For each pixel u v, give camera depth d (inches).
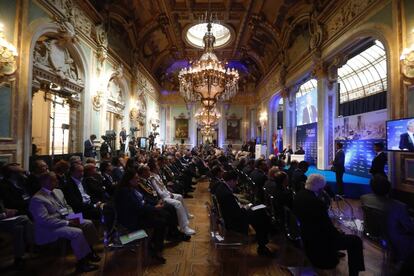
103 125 385.7
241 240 132.3
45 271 128.4
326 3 364.2
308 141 502.9
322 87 389.1
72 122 324.8
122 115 496.7
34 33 227.9
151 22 529.3
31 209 126.0
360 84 646.5
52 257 144.7
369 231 118.2
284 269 132.7
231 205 135.3
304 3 415.8
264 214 152.5
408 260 55.4
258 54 698.2
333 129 397.1
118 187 138.3
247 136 887.1
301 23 450.6
